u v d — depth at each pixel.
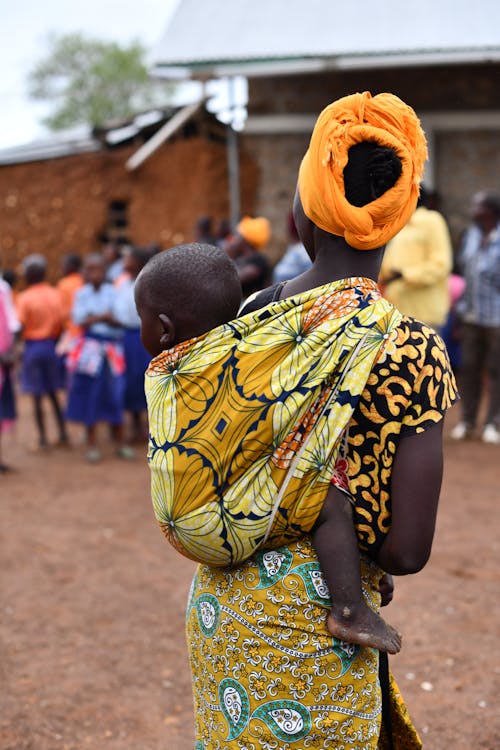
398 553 1.61
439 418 1.60
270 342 1.59
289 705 1.65
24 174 12.70
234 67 10.27
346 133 1.57
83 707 3.38
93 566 4.97
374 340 1.58
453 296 8.69
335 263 1.67
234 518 1.59
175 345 1.69
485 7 9.62
